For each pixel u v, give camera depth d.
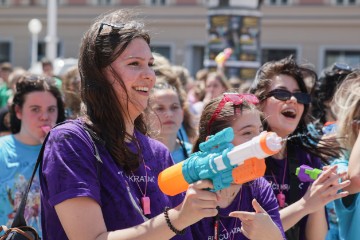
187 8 28.89
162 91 4.38
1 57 31.75
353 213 3.14
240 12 11.62
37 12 30.86
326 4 27.28
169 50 29.50
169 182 2.10
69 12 30.44
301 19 27.59
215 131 2.86
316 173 2.88
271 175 3.52
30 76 4.24
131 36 2.34
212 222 2.88
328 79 4.84
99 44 2.35
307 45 27.72
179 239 2.59
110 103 2.34
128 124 2.45
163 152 2.69
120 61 2.33
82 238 2.12
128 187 2.34
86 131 2.31
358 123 3.48
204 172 1.98
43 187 2.27
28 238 2.46
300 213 2.91
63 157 2.20
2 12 31.31
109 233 2.12
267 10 27.97
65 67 12.27
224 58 9.08
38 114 4.15
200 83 9.09
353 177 2.97
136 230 2.07
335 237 3.54
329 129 4.27
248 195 2.94
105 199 2.27
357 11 26.81
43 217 2.34
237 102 2.83
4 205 4.00
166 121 4.36
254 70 11.77
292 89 3.64
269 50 28.47
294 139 3.64
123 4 29.98
